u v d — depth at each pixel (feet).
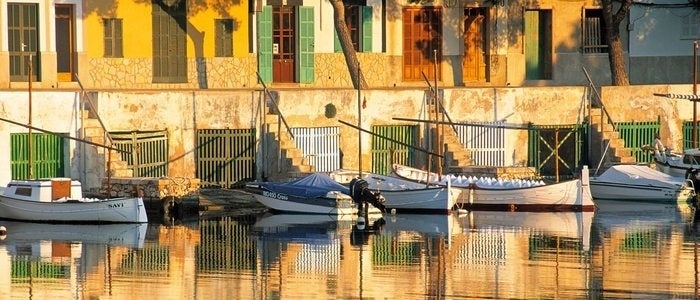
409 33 367.86
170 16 346.33
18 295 235.40
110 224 294.46
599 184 332.39
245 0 350.02
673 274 249.96
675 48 381.81
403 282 244.42
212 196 316.40
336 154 331.36
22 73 335.47
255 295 236.02
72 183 297.94
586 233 287.48
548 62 378.12
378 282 244.42
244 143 325.01
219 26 349.61
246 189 312.91
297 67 357.41
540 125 344.49
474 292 237.66
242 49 350.64
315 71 358.64
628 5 358.64
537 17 378.53
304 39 357.00
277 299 233.55
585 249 270.67
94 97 314.76
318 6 358.64
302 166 323.16
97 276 247.70
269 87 350.64
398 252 267.59
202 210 311.88
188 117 322.14
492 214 311.68
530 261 260.01
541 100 344.08
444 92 338.34
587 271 252.21
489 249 270.46
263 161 326.44
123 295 235.81
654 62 380.78
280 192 309.01
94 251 266.98
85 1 340.39
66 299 233.35
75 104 314.35
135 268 253.65
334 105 330.75
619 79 359.25
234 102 324.19
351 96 331.98
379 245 274.16
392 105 335.88
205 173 323.78
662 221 302.25
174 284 242.78
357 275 249.14
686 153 335.47
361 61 360.89
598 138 345.72
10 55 333.83
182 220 300.81
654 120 351.25
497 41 373.61
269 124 326.03
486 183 317.22
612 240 279.49
